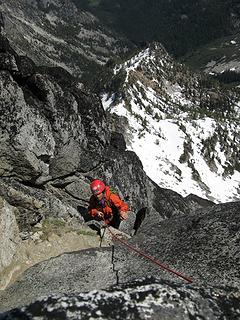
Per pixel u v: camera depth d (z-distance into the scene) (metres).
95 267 9.89
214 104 157.38
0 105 11.30
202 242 9.82
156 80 153.00
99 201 11.51
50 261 10.18
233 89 171.25
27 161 11.77
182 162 71.62
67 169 13.43
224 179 75.31
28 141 11.75
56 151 12.84
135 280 6.41
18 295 9.28
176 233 10.52
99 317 5.50
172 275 9.12
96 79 147.75
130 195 15.81
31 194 11.82
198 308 5.92
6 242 10.16
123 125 76.88
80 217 12.77
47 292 9.19
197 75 172.62
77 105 14.11
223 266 8.98
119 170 15.44
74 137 13.44
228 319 5.86
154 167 66.31
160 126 83.56
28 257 10.64
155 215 16.23
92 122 14.65
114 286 6.18
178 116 103.62
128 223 14.37
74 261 10.13
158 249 10.10
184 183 65.44
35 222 11.49
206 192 65.69
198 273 8.95
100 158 14.54
